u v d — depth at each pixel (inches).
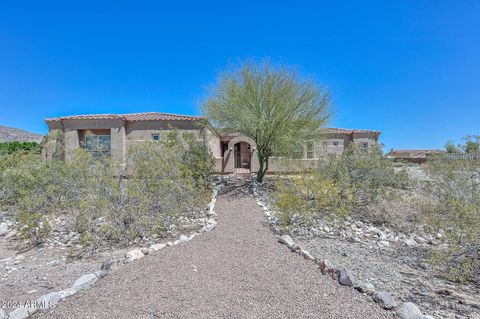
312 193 394.0
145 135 848.9
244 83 609.9
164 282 180.5
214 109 629.6
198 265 209.9
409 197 444.5
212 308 152.0
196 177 535.8
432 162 449.1
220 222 369.4
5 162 443.5
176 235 325.4
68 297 166.4
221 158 837.8
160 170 380.8
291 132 590.2
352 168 476.7
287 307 155.1
